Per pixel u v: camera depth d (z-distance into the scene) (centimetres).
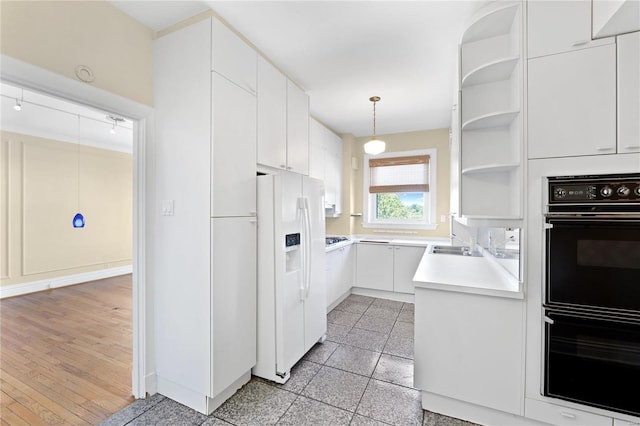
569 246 152
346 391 210
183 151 196
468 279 194
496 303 171
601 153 151
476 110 201
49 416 184
